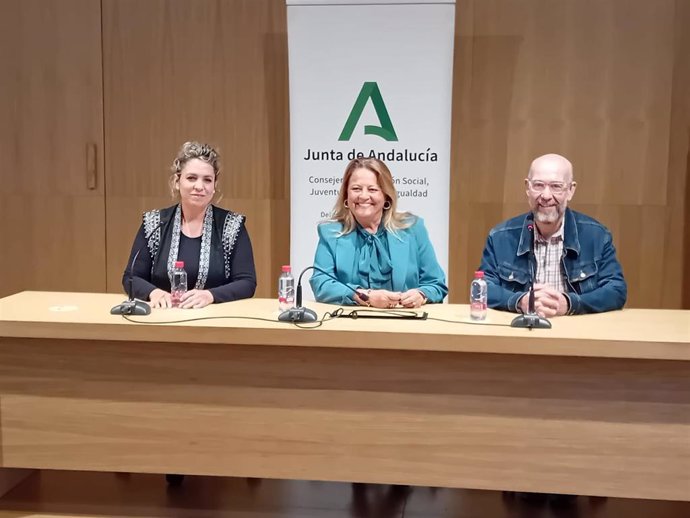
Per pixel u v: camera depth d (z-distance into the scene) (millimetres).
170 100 4109
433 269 2834
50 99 4168
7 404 2346
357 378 2232
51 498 2557
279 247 4168
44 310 2471
